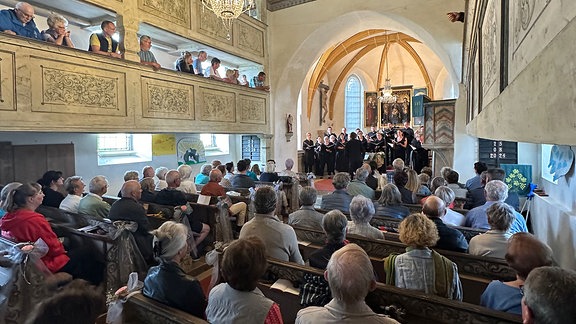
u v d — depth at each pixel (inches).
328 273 52.7
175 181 185.5
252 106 354.3
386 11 331.0
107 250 121.6
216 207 176.6
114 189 272.4
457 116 273.6
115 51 219.6
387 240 112.9
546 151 180.7
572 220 124.3
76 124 187.9
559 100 26.1
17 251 95.3
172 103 254.2
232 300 61.6
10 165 203.8
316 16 367.2
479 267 88.8
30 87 166.1
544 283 36.9
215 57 336.5
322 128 685.3
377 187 233.5
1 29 158.9
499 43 62.6
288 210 258.8
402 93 724.0
